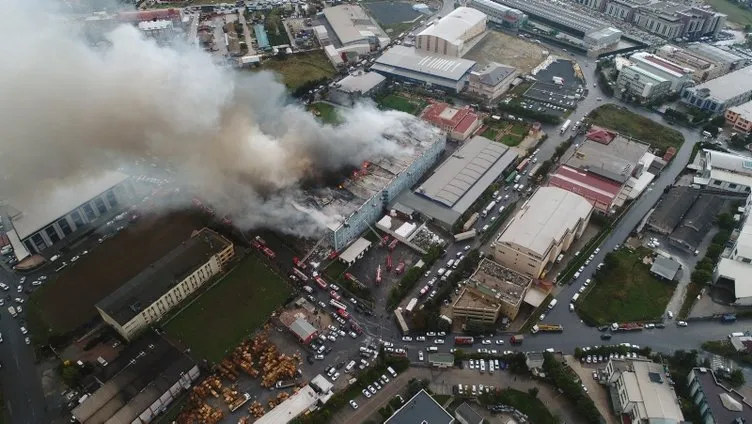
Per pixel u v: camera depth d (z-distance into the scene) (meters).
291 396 139.75
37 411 137.50
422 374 147.12
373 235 193.12
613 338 157.50
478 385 144.12
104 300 155.50
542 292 167.50
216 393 141.62
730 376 143.50
